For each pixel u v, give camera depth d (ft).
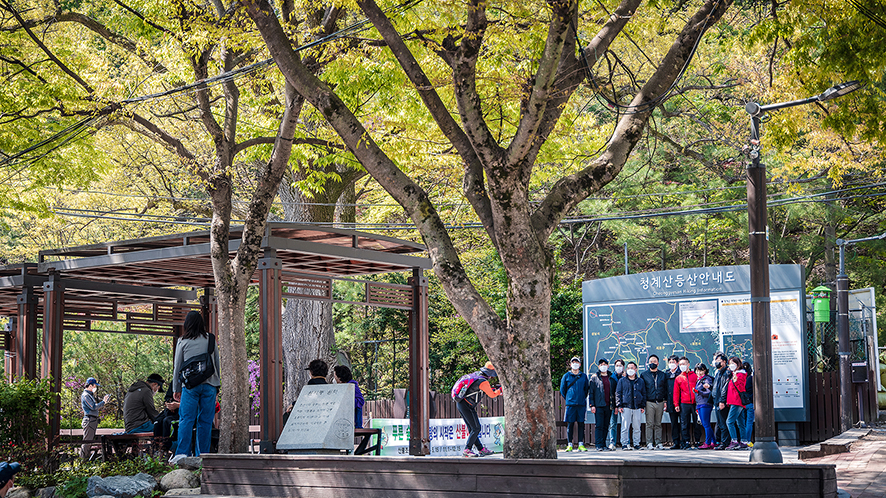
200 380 33.91
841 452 46.73
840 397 57.67
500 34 32.17
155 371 96.32
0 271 49.98
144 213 80.48
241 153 59.00
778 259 89.56
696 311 60.23
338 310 103.96
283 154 36.63
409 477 23.75
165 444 38.09
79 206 84.99
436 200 81.25
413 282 48.42
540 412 26.76
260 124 54.19
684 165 94.48
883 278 95.40
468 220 85.10
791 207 82.74
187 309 58.29
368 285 45.03
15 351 59.72
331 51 38.29
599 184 29.96
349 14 53.16
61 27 54.85
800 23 38.88
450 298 28.40
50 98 47.67
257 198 36.83
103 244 44.65
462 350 92.73
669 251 104.47
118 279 50.57
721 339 59.00
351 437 32.37
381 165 29.32
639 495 21.25
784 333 56.13
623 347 63.16
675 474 22.57
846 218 89.92
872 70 40.91
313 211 68.49
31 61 51.57
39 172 55.88
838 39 38.52
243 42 35.76
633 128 30.89
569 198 29.50
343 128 29.50
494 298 89.30
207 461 28.14
